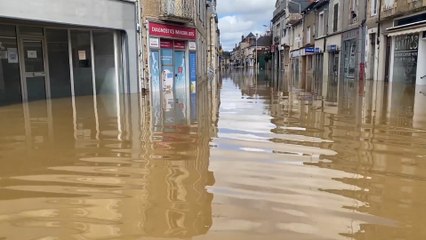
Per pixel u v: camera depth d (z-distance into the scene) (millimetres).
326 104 12828
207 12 43781
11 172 5094
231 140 7094
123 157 5836
